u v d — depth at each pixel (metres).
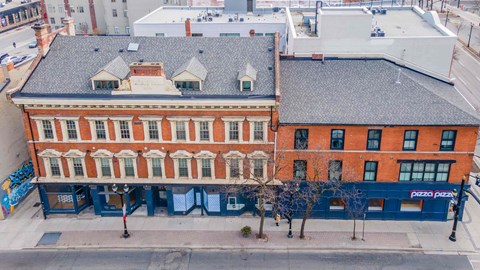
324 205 46.72
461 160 43.75
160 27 70.62
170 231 45.94
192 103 42.25
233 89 43.31
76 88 43.97
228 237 44.88
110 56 46.69
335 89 45.62
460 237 44.44
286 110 43.81
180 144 44.66
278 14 79.31
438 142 43.09
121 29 109.38
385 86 45.59
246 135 44.09
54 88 43.94
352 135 43.34
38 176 46.88
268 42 47.22
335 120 42.81
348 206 43.72
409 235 44.81
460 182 44.62
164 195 49.31
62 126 44.25
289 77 46.94
